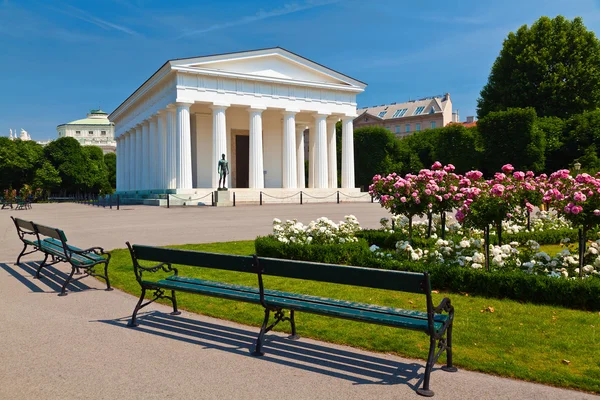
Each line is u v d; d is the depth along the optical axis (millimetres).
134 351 5691
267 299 5934
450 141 57969
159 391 4555
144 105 50844
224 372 5043
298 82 45062
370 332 6375
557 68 49750
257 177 43656
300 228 12312
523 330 6418
